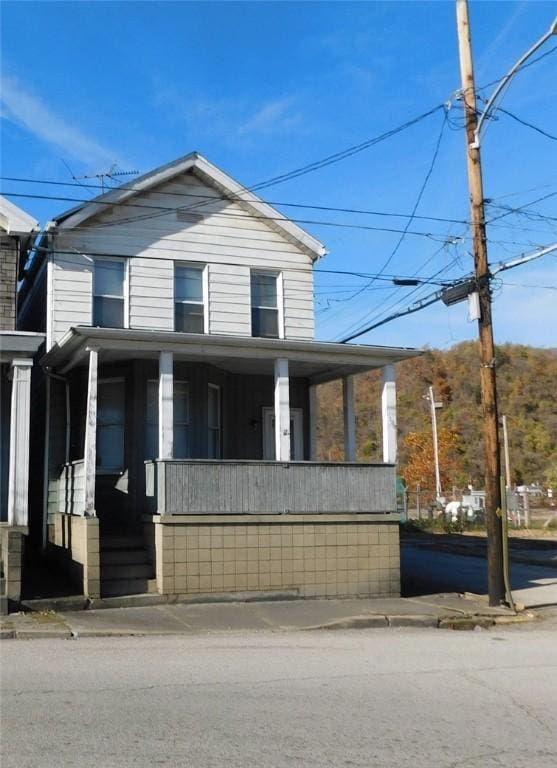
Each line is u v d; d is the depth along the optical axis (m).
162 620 11.73
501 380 88.50
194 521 13.37
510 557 23.94
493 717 6.82
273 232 18.47
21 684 7.45
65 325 16.31
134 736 5.90
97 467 15.68
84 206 16.59
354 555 14.38
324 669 8.59
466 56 14.52
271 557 13.80
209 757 5.49
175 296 17.50
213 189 18.02
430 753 5.78
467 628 12.44
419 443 64.38
